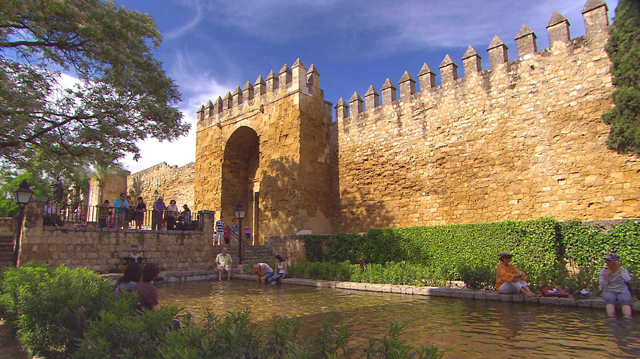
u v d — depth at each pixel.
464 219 18.03
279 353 3.68
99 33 13.48
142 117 16.33
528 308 8.12
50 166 16.77
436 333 6.21
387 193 21.28
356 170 22.89
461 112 18.86
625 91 11.70
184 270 18.05
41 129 14.70
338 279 13.53
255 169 27.75
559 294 8.53
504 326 6.60
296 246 20.30
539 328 6.41
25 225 13.96
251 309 8.81
